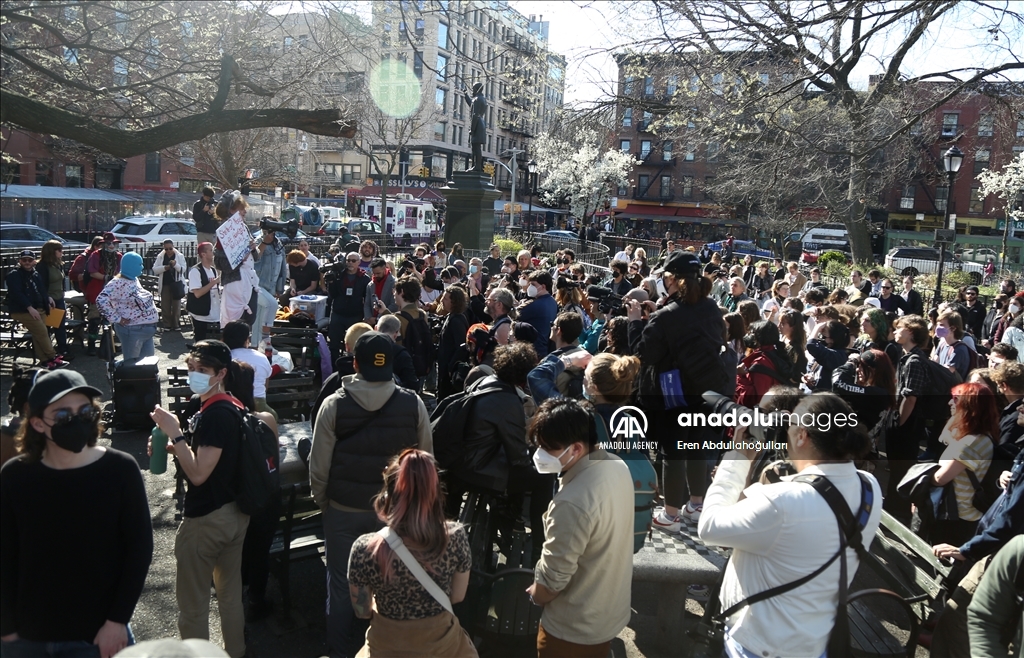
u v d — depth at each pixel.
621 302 7.57
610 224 64.25
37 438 2.79
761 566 2.68
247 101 10.16
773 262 27.83
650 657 4.14
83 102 8.53
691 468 4.29
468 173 21.27
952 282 21.14
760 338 5.21
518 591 4.27
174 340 12.62
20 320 9.55
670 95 16.02
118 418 7.32
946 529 4.54
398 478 2.87
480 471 4.30
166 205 38.09
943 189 54.34
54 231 31.45
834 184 22.06
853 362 5.77
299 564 5.26
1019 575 2.86
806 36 12.12
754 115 14.26
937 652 3.56
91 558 2.82
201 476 3.62
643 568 3.85
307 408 7.20
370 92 31.50
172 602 4.54
